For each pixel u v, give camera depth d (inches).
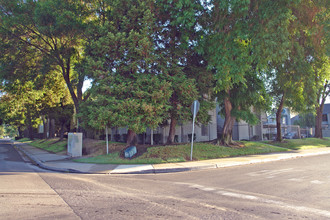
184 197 252.4
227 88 612.4
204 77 612.4
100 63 538.6
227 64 519.2
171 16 550.6
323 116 2153.1
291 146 871.7
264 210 207.3
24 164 584.7
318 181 321.1
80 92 864.9
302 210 206.5
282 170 416.5
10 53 741.3
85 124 626.8
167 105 538.6
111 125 578.9
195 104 534.9
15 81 831.1
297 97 772.6
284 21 490.0
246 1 474.9
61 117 1253.1
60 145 976.9
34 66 799.1
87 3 726.5
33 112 1387.8
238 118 723.4
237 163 503.8
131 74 541.0
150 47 531.2
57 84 1107.3
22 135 3499.0
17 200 239.1
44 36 782.5
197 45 587.2
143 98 518.3
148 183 328.5
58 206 220.2
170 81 556.7
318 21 543.5
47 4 650.8
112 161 527.2
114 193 270.8
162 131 895.7
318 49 605.3
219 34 539.2
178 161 511.2
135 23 550.9
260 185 304.5
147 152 561.6
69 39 729.6
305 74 620.7
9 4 686.5
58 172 460.8
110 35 518.0
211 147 657.0
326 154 725.9
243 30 528.7
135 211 205.8
